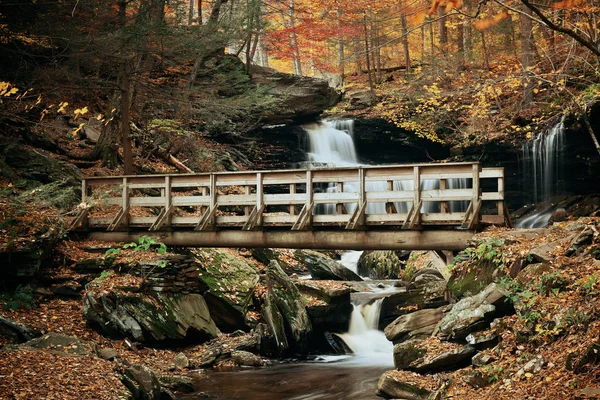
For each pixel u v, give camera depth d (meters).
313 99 28.78
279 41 31.50
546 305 8.68
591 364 7.00
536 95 23.20
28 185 17.33
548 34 19.48
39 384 8.00
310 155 27.55
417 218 12.34
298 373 11.98
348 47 34.53
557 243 10.02
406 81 29.61
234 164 25.42
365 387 10.72
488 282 10.40
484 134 23.70
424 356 9.86
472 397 7.83
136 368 9.58
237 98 22.92
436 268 15.67
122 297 12.41
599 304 7.83
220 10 24.58
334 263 18.52
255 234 13.98
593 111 18.95
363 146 28.33
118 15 17.97
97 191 16.83
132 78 19.58
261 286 15.78
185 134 24.05
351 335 14.91
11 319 11.12
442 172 12.28
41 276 13.30
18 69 18.22
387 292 16.83
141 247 14.57
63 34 16.95
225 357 12.81
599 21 12.41
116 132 21.27
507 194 23.33
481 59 27.83
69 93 21.62
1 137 18.39
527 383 7.43
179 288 13.56
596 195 20.14
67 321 12.23
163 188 15.29
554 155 21.34
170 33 18.22
